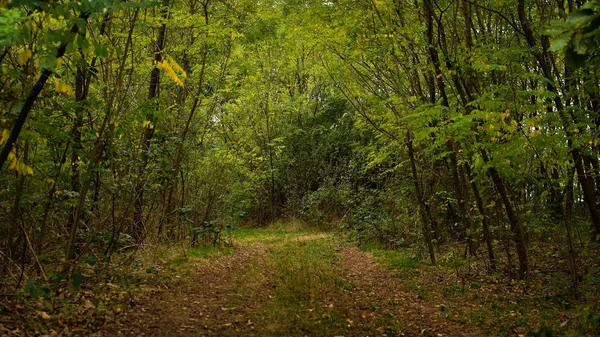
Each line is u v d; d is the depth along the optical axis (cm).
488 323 614
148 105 703
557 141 653
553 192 832
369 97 1159
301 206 2311
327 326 564
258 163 2302
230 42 1206
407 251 1268
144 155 912
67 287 604
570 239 735
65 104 669
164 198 1077
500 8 897
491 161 746
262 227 2266
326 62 1180
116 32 834
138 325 523
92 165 668
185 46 1074
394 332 559
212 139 1490
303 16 996
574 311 635
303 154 2448
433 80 1047
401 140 1102
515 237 880
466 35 902
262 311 622
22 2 366
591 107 790
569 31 257
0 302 489
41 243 679
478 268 979
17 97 515
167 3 1080
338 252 1354
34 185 652
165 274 802
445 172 1311
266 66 2139
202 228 1177
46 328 467
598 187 962
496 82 923
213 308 630
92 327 492
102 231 809
